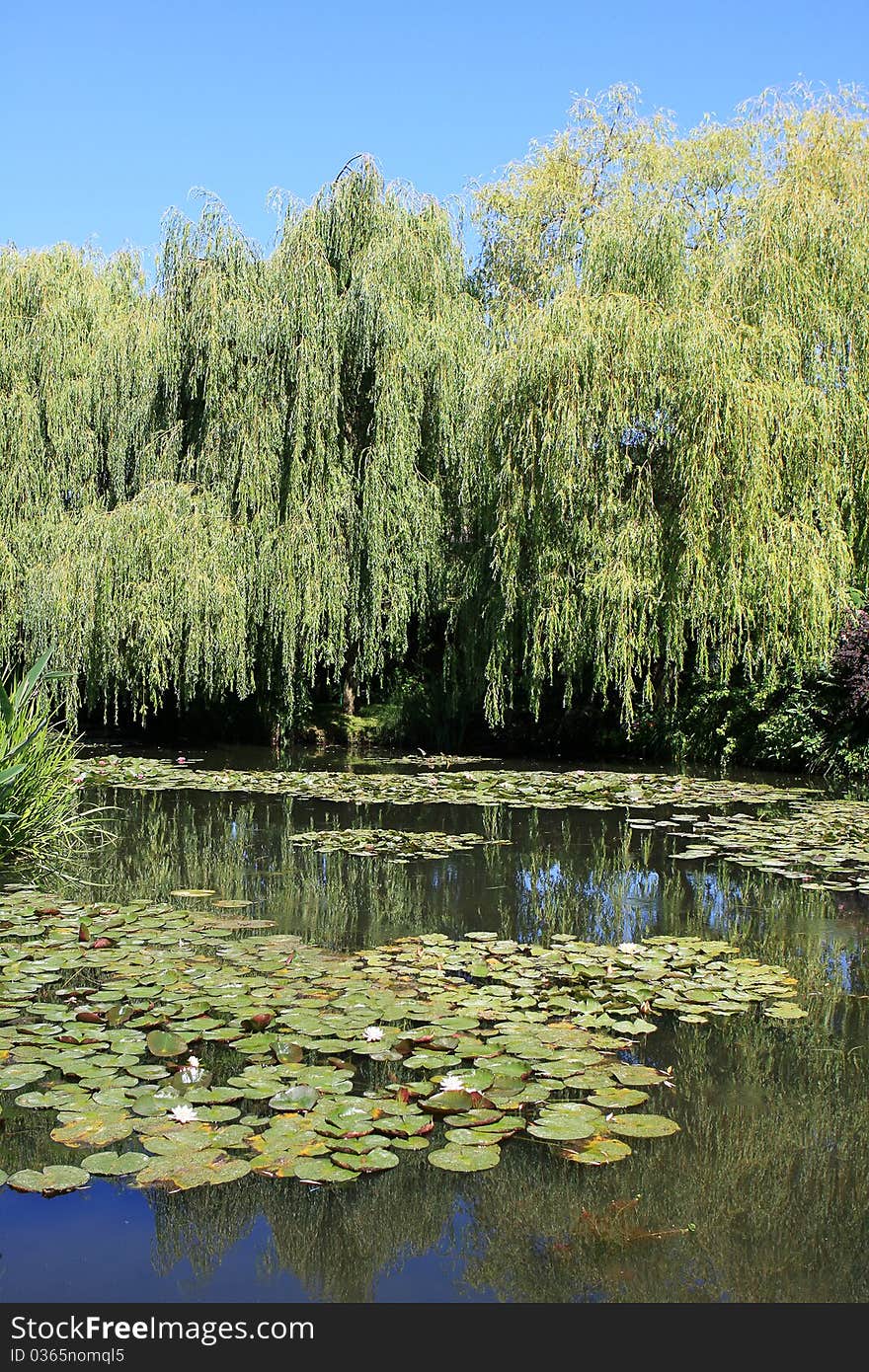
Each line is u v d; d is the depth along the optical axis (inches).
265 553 504.4
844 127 585.3
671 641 456.4
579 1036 152.8
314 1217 111.0
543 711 564.7
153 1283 99.7
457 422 531.5
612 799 396.2
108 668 499.2
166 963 185.6
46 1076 137.3
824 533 466.6
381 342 506.3
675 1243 105.9
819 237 473.1
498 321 582.6
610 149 660.7
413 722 587.8
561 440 446.9
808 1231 108.0
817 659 463.8
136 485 546.9
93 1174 114.0
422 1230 108.7
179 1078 133.9
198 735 625.0
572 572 465.7
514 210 640.4
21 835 278.1
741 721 503.5
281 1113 126.9
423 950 198.7
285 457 510.0
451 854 295.7
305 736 605.9
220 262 512.4
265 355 502.3
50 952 192.4
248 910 231.6
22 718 294.0
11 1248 105.1
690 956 196.4
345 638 520.7
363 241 518.3
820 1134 127.9
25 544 534.3
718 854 293.4
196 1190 116.5
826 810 366.6
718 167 588.1
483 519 502.0
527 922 224.4
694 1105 135.0
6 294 560.4
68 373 558.6
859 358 478.3
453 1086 131.6
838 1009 171.5
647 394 443.8
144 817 352.8
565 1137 122.2
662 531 450.9
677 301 458.6
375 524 512.1
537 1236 107.2
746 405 432.8
